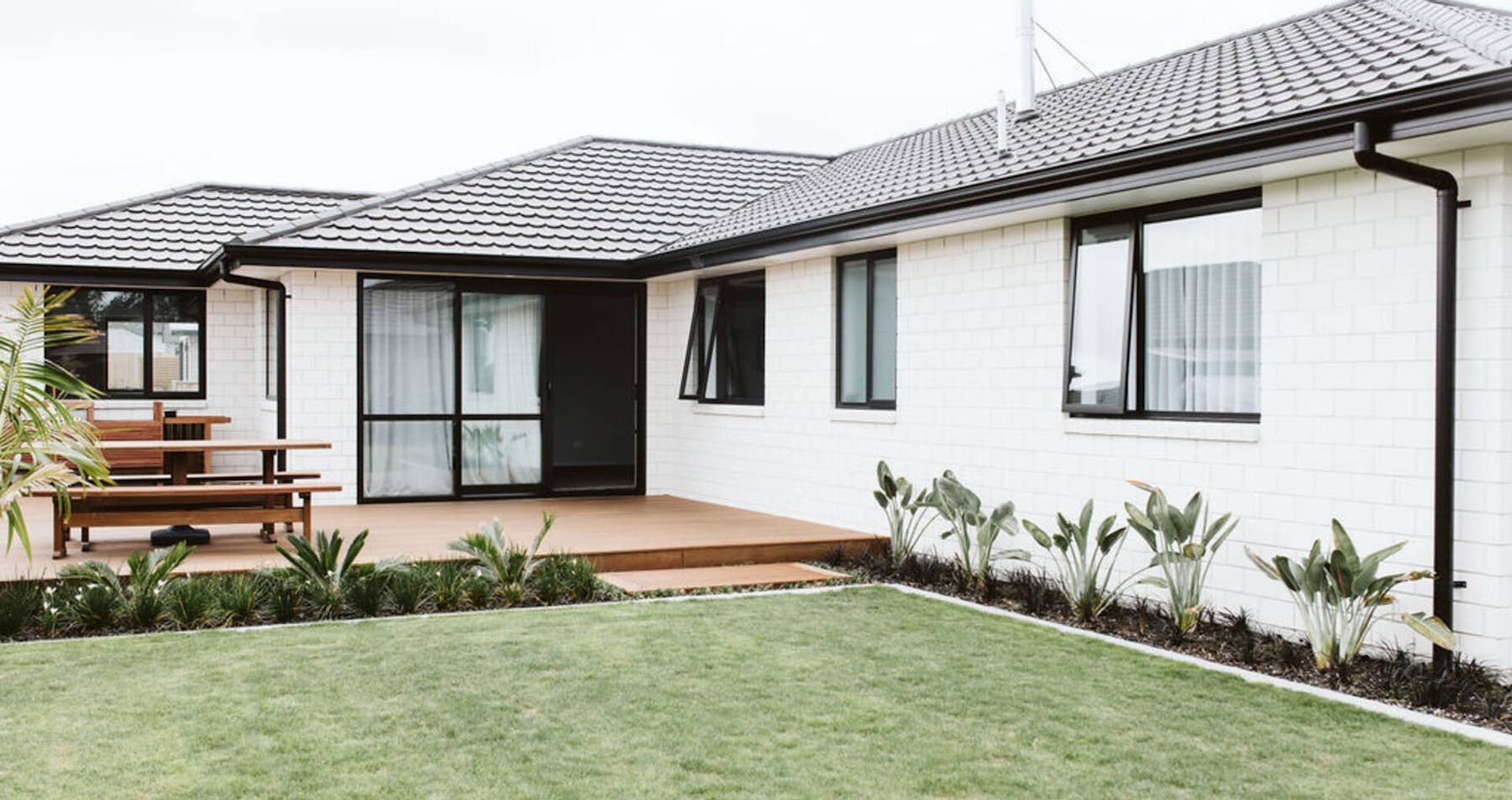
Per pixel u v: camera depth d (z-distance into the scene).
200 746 4.83
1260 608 7.29
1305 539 7.02
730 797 4.35
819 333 11.64
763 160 17.30
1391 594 6.52
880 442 10.82
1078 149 8.46
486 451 13.55
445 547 9.66
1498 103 5.38
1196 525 7.73
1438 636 5.75
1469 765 4.86
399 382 13.06
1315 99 6.52
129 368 14.76
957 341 9.92
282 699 5.51
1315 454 6.96
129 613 7.14
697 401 13.77
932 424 10.21
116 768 4.56
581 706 5.47
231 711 5.32
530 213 14.12
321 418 12.62
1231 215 7.67
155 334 14.86
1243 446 7.41
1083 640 7.00
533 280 13.67
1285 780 4.64
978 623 7.47
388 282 12.99
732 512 12.51
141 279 14.19
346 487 12.73
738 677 6.00
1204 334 7.85
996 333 9.48
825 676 6.06
